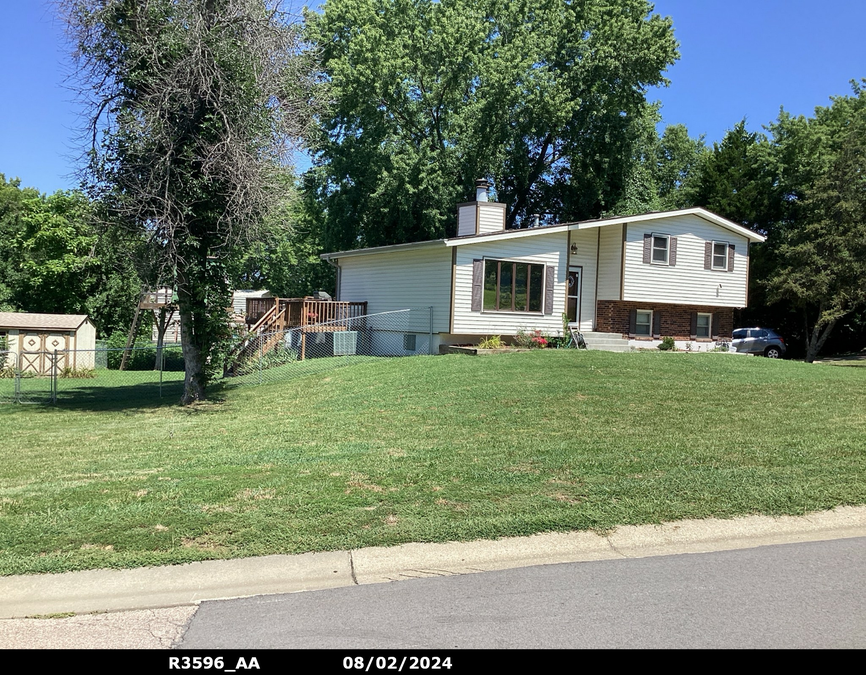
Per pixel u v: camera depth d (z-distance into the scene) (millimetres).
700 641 4180
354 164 30750
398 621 4473
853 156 28000
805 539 6148
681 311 24047
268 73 14016
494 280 20375
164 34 12898
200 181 13453
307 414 12070
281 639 4242
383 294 23234
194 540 5723
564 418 10734
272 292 38469
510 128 32125
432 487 7055
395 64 29578
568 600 4793
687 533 6160
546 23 32375
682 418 10773
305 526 5988
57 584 5023
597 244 23125
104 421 12875
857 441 9219
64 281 31531
